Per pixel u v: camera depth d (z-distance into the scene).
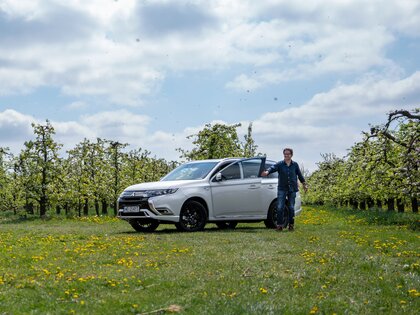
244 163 16.84
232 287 6.94
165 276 7.86
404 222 18.98
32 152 27.84
